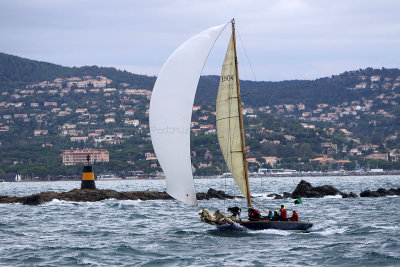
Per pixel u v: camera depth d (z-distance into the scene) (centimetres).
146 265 10600
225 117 13700
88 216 19350
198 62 12975
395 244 12225
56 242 13312
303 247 12019
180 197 13088
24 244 13025
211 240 13100
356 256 11038
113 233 14775
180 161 12938
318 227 15038
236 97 13575
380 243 12362
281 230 14012
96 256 11469
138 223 17112
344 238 13150
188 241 13050
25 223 17225
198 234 14162
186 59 13000
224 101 13700
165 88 13000
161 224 16750
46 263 10844
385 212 19450
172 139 12950
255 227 13888
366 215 18438
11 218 18738
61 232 15075
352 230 14388
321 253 11388
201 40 13075
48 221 17788
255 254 11388
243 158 13650
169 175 13062
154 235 14225
